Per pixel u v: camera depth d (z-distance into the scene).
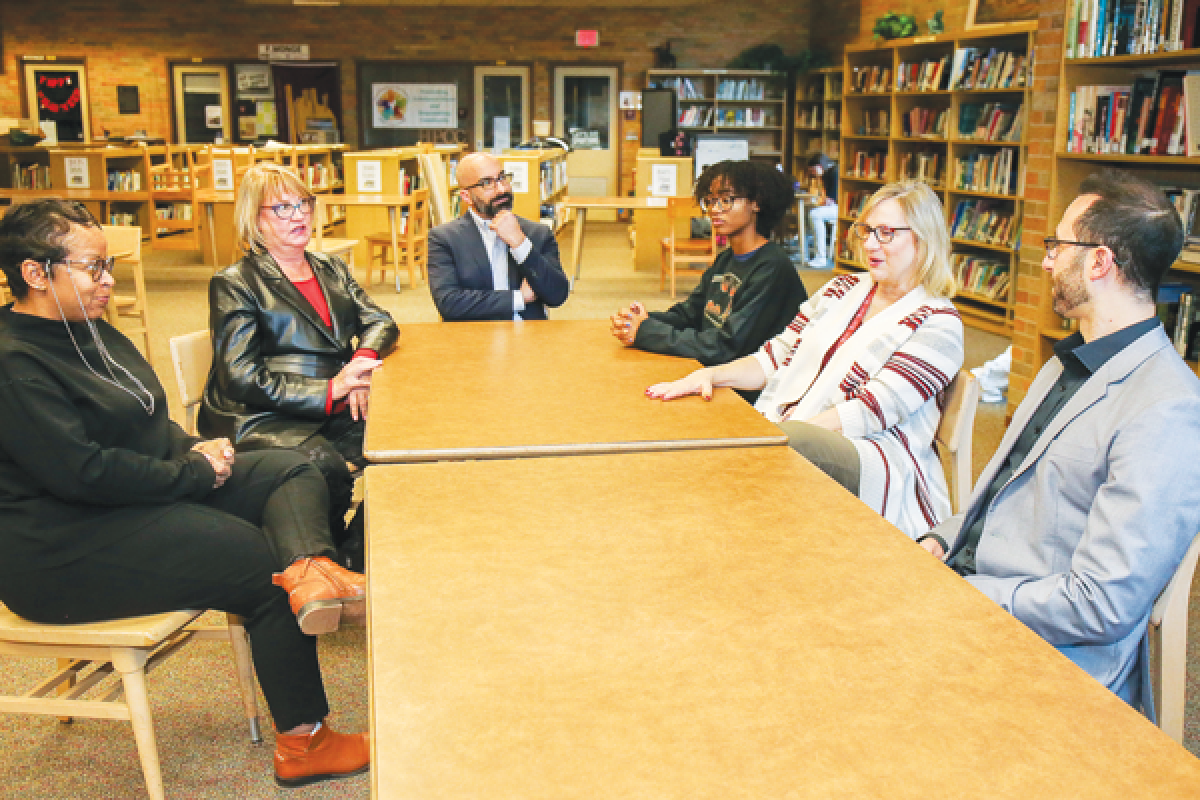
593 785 0.89
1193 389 1.54
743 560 1.36
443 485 1.66
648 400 2.21
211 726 2.35
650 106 12.94
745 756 0.93
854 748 0.94
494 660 1.10
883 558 1.37
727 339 2.83
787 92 14.15
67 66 14.70
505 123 15.06
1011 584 1.63
